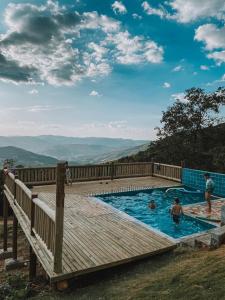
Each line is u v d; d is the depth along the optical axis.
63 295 6.05
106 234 8.51
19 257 12.79
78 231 8.70
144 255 7.13
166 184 18.17
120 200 15.34
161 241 8.03
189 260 6.54
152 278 5.92
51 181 16.78
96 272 6.85
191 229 10.95
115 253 7.11
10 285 7.82
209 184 12.06
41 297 6.35
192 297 4.52
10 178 12.07
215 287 4.63
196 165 28.53
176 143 30.55
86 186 16.83
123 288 5.77
